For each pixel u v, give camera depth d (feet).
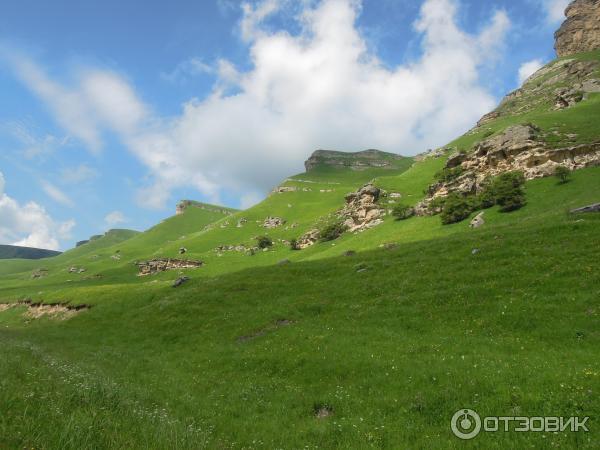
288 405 70.08
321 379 79.82
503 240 144.15
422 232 343.05
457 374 65.82
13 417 39.68
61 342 162.30
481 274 120.37
